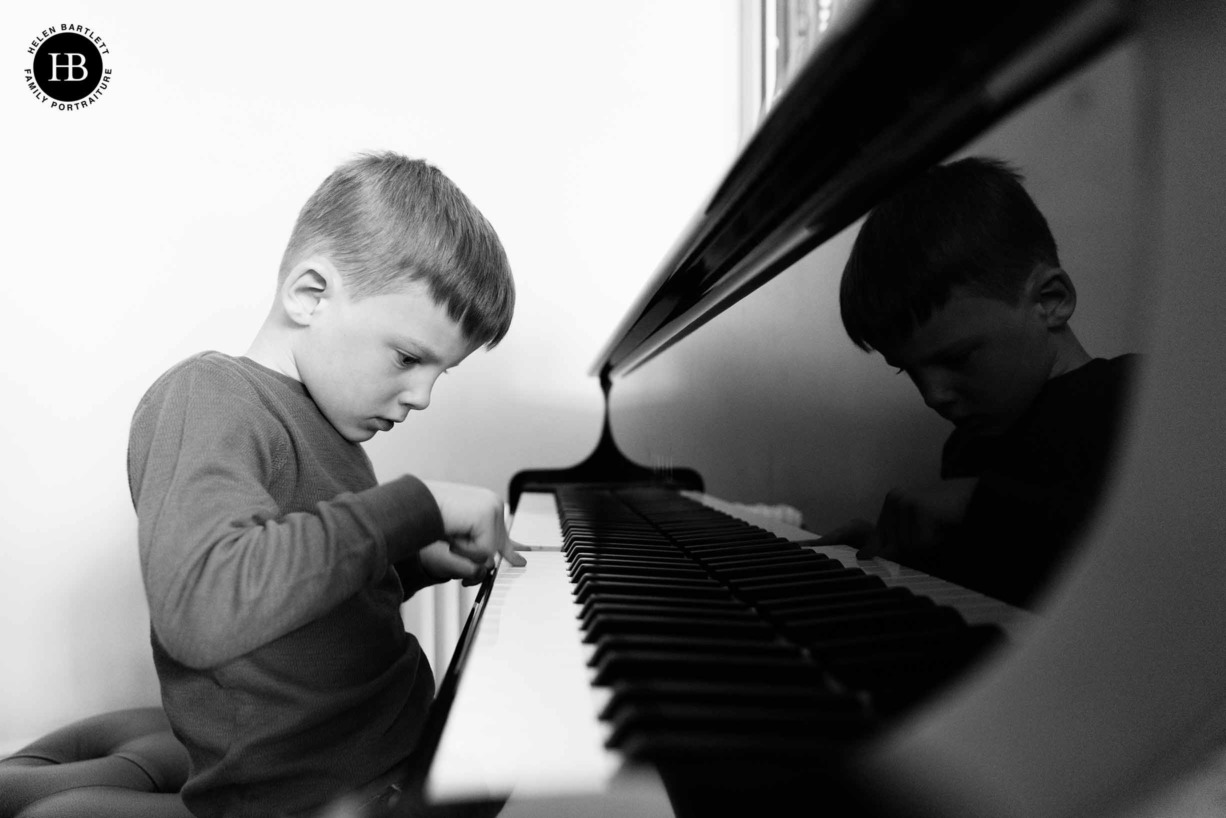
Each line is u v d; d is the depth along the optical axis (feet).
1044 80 1.01
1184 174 0.82
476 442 5.75
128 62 5.18
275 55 5.44
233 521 1.93
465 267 2.62
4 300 5.01
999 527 1.13
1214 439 0.85
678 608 1.41
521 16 5.84
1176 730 0.84
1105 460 0.91
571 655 1.22
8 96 5.03
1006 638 1.05
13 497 4.99
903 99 1.21
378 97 5.64
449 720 0.96
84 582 5.03
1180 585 0.86
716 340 3.02
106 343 5.13
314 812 2.24
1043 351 1.03
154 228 5.21
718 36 6.03
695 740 0.86
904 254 1.45
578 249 5.91
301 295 2.59
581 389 5.85
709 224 1.94
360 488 2.75
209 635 1.79
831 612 1.34
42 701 4.99
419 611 5.34
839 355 1.81
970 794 0.87
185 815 2.42
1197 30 0.81
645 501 3.43
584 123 5.92
